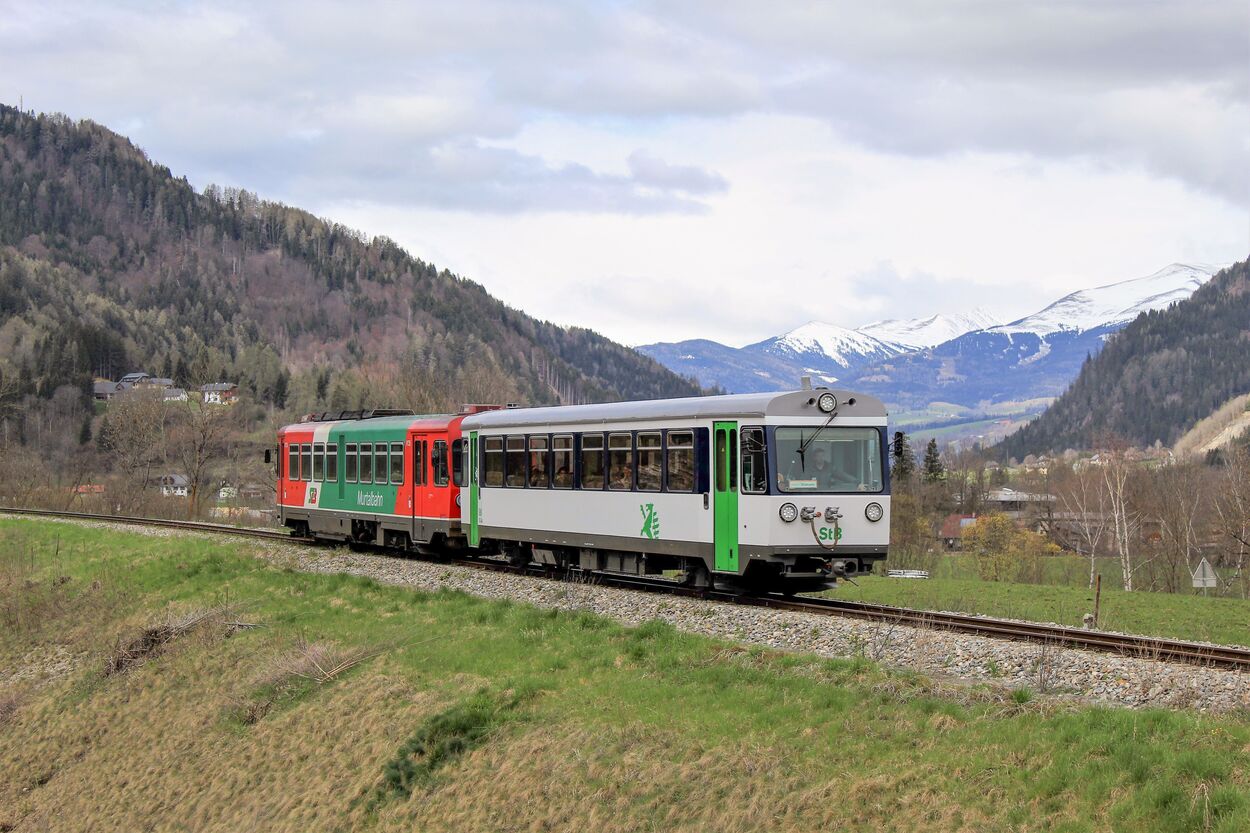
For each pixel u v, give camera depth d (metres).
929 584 38.12
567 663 17.98
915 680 14.06
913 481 79.69
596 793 13.53
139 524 49.66
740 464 20.09
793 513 19.78
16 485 77.31
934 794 11.09
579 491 23.95
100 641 29.27
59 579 36.94
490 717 16.56
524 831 13.73
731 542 20.28
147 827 19.17
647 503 22.11
